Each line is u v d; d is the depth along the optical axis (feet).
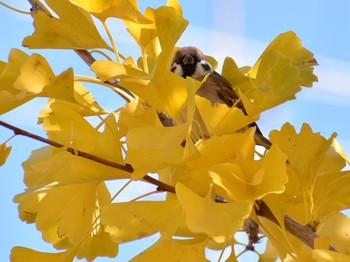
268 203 10.29
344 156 11.98
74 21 11.39
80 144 10.78
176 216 9.29
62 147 9.78
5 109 9.69
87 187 10.92
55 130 10.91
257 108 10.63
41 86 9.86
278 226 10.41
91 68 9.96
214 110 10.68
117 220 9.27
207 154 9.74
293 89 10.78
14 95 9.80
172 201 9.44
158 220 9.29
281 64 10.99
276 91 10.78
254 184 8.98
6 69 10.19
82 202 10.90
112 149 10.09
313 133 10.79
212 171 9.25
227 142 9.73
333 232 12.03
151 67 15.76
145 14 11.84
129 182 10.13
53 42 11.30
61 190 10.88
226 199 9.59
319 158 10.79
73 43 11.32
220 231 8.10
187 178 9.65
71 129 10.78
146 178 10.00
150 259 9.30
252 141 9.77
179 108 10.34
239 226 8.12
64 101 10.14
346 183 11.07
